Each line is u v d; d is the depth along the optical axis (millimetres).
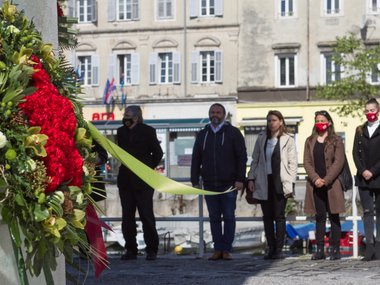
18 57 4102
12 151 3922
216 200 12883
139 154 12727
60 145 4105
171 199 23828
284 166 12695
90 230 4508
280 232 12789
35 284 4184
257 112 50750
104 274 10625
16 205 3961
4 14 4246
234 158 12812
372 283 9375
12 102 4000
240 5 51312
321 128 12453
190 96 51875
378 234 12453
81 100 4652
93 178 4492
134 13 52750
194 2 51875
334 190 12414
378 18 49781
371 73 45062
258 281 9781
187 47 52031
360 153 12438
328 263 11984
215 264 12125
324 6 50250
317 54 50250
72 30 5355
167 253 15727
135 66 52594
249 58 51125
